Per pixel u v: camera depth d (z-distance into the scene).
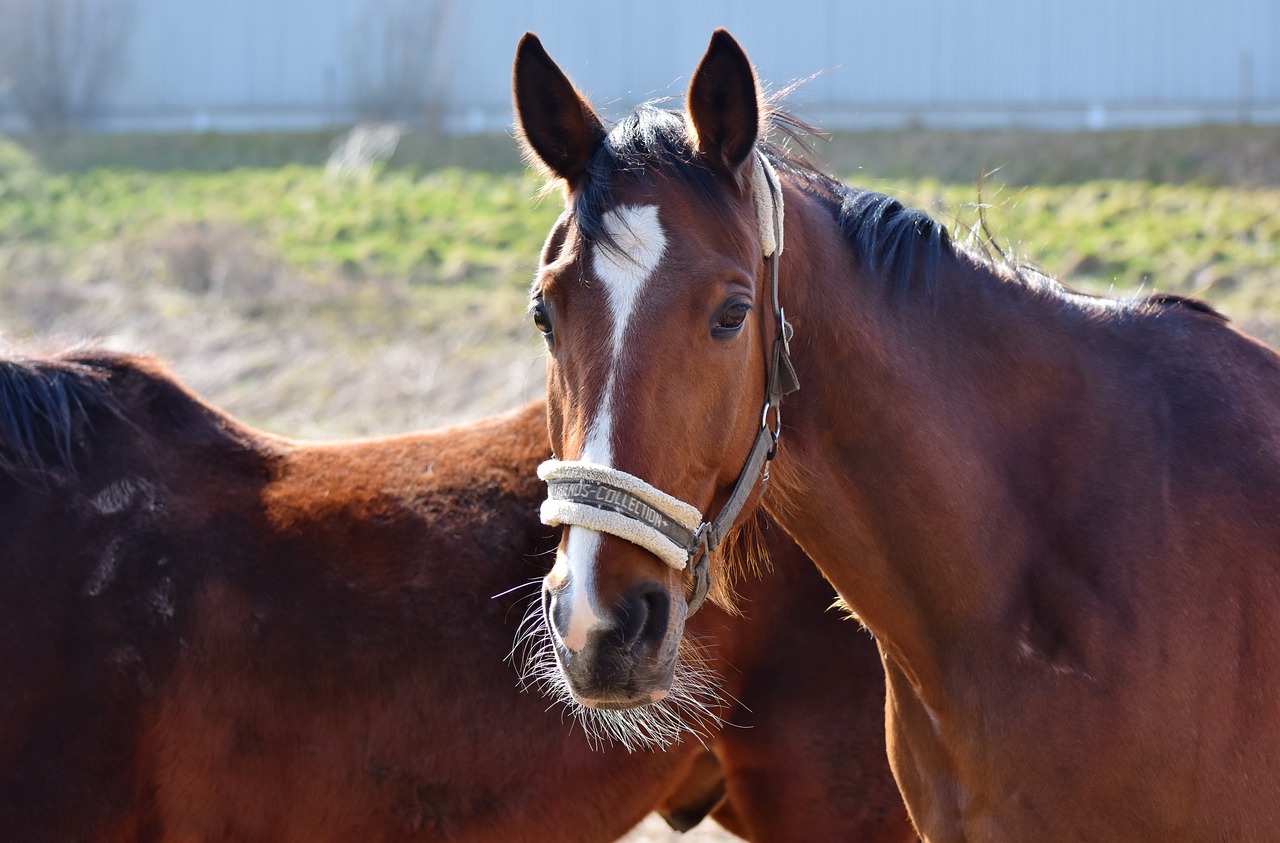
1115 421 2.32
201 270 13.59
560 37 21.25
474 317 11.87
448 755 2.78
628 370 1.99
